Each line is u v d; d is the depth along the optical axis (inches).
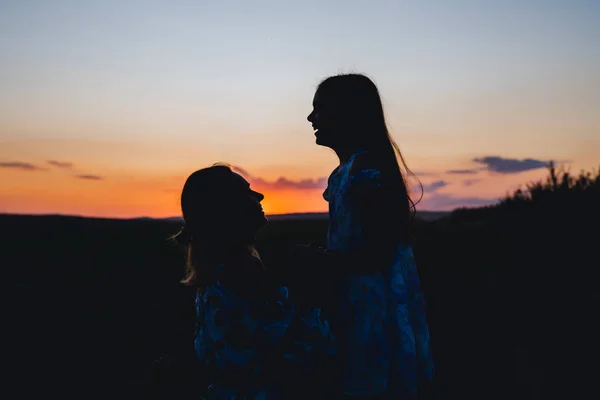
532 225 666.2
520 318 275.9
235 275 93.6
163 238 702.5
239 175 100.7
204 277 96.4
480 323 268.4
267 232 847.7
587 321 266.7
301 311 97.5
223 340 93.0
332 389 106.9
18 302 313.7
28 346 230.1
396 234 106.0
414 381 106.9
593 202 671.1
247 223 97.0
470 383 190.4
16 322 268.5
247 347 92.8
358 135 114.0
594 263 421.7
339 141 115.4
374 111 115.8
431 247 562.6
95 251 553.3
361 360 105.8
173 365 198.2
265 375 95.5
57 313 288.2
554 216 678.5
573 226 607.5
